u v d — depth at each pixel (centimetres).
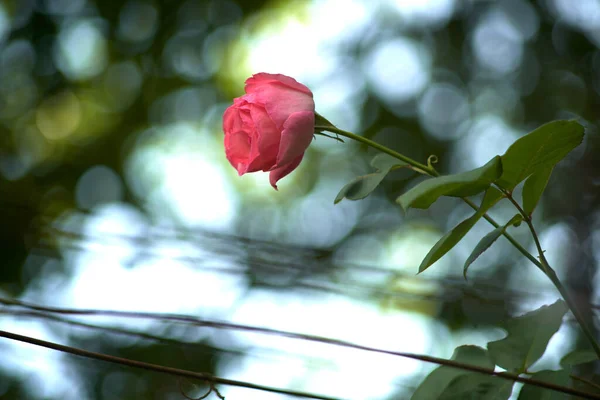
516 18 611
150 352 430
